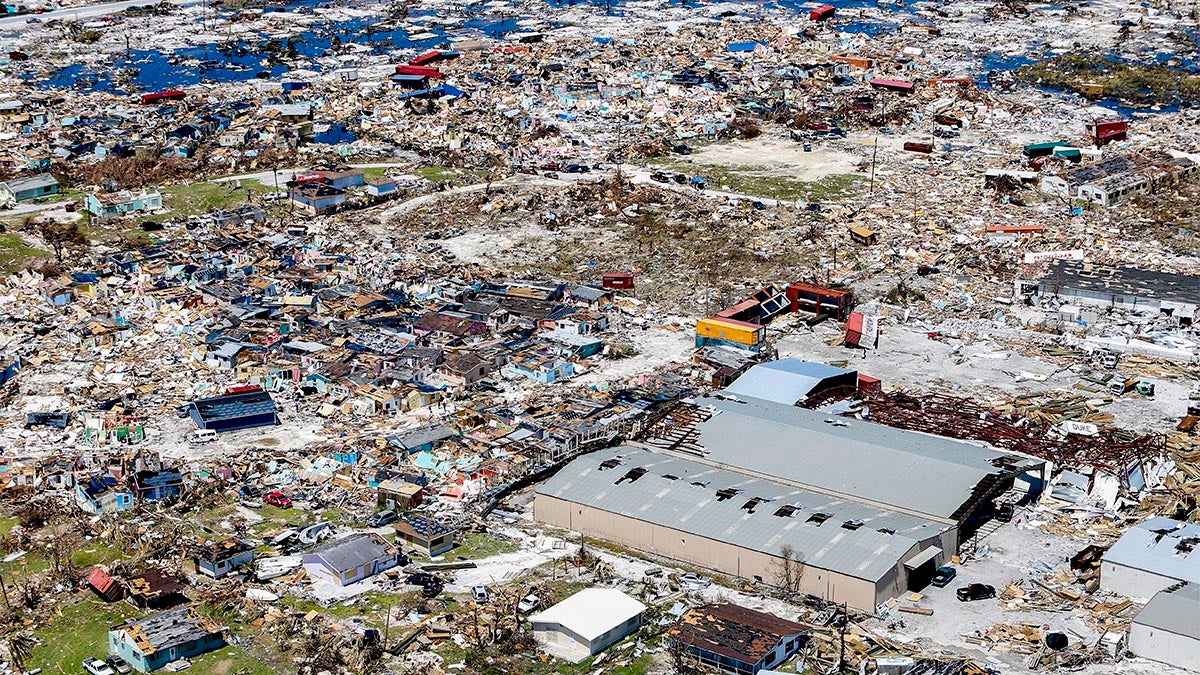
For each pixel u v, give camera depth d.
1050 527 129.75
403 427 152.62
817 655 108.50
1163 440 146.88
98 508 134.00
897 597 118.06
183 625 111.06
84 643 111.81
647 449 142.00
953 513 126.00
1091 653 109.12
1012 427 148.00
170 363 170.25
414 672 106.94
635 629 112.94
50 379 165.25
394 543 127.44
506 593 118.06
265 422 153.62
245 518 132.75
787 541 121.06
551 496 131.38
